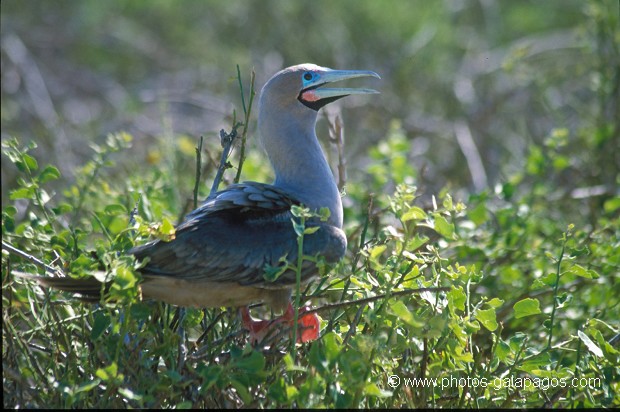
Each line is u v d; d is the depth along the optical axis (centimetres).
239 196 1123
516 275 1401
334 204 1227
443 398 1057
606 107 2023
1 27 2708
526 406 1066
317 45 2756
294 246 1106
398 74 2611
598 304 1356
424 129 2439
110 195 1491
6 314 1047
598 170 1959
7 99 2412
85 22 2870
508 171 2103
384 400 1031
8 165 2014
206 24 2909
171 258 1059
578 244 1452
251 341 1123
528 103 2511
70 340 1056
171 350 1008
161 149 2025
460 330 1007
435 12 2794
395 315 1003
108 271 952
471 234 1502
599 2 2072
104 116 2534
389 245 1371
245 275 1085
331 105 2358
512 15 2906
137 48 2905
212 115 2620
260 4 2842
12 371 983
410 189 1013
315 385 917
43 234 1187
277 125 1256
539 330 1313
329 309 1153
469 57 2750
